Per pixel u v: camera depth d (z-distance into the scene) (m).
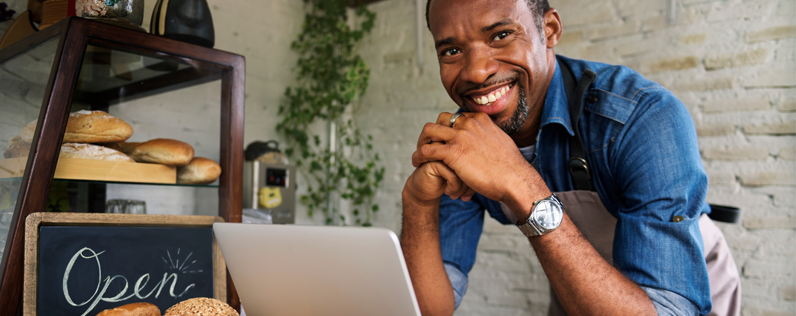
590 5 2.35
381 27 2.95
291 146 2.57
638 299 0.64
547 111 0.88
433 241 0.87
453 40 0.78
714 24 2.08
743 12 2.03
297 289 0.58
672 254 0.68
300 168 2.60
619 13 2.28
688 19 2.13
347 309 0.55
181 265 0.82
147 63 0.91
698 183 0.72
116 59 0.87
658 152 0.73
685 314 0.66
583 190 0.92
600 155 0.84
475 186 0.70
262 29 2.43
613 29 2.29
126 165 0.86
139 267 0.77
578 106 0.87
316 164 2.65
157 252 0.80
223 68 0.98
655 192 0.71
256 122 2.38
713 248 1.01
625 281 0.66
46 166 0.71
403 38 2.87
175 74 0.96
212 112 0.98
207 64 0.95
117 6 0.86
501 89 0.80
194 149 0.97
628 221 0.73
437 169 0.74
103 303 0.72
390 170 2.82
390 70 2.89
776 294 1.92
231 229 0.63
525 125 0.92
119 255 0.75
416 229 0.86
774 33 1.97
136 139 0.94
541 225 0.67
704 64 2.09
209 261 0.86
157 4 0.95
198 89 0.98
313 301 0.57
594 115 0.85
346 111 2.95
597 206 0.93
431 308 0.87
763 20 1.99
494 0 0.75
